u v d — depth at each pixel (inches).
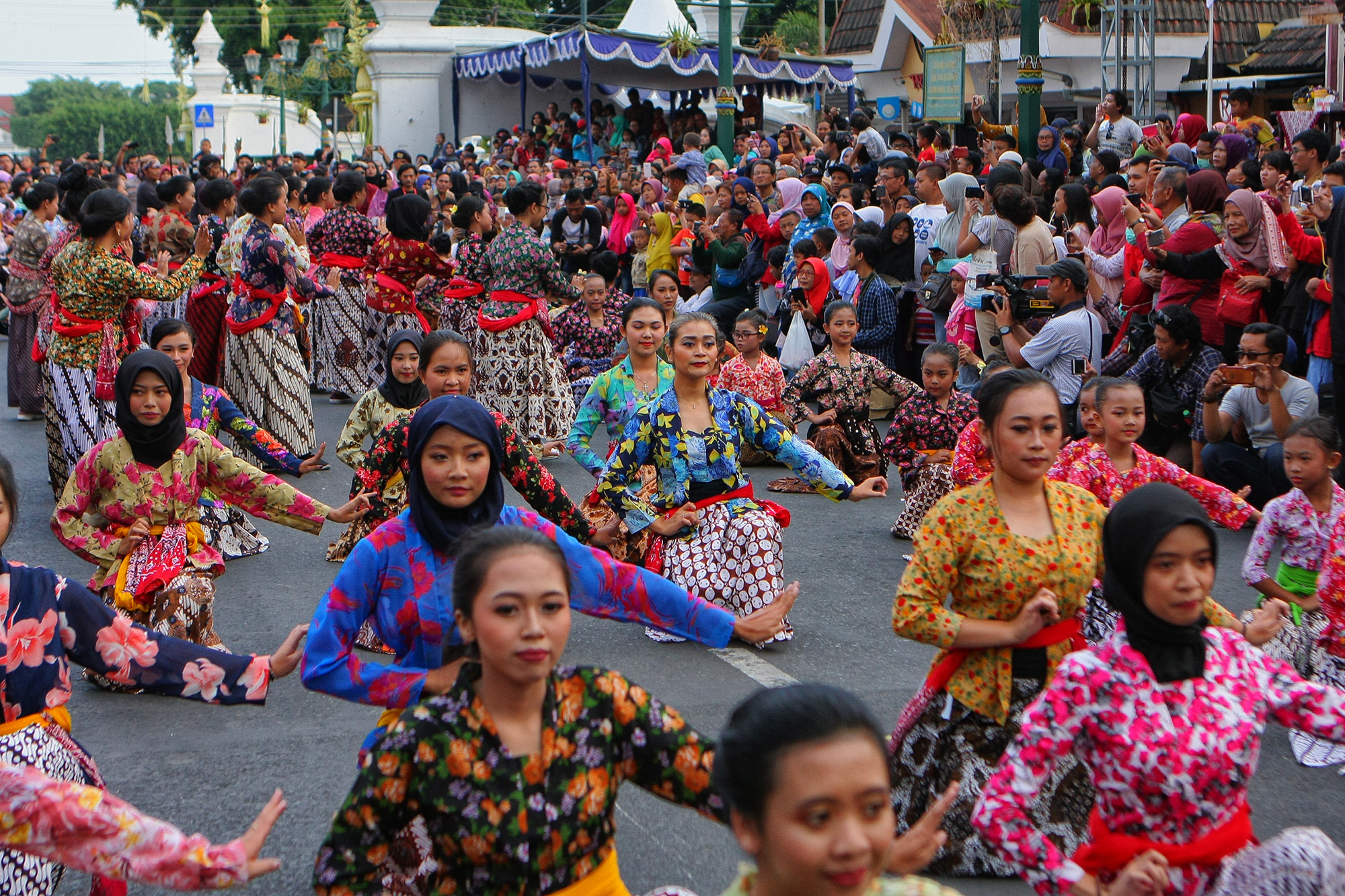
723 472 239.3
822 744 83.7
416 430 142.6
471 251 443.5
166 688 137.3
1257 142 536.1
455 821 104.7
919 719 154.3
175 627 213.0
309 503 217.9
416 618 141.8
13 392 468.4
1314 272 334.6
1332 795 182.1
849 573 286.7
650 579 142.7
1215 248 341.1
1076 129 577.3
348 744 199.5
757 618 141.6
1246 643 123.9
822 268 447.2
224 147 1568.7
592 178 799.7
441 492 141.3
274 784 185.6
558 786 106.0
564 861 106.1
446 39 1144.2
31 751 130.0
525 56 959.6
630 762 109.7
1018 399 147.7
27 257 455.5
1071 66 871.7
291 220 509.7
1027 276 360.2
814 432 357.7
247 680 138.3
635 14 1028.5
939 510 151.9
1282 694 121.3
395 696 135.0
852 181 546.3
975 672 149.6
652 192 627.8
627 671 226.2
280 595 273.4
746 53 887.1
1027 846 116.2
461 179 763.4
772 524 240.4
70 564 302.0
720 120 683.4
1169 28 880.9
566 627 106.3
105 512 219.1
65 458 342.0
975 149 621.3
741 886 92.0
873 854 84.6
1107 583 121.3
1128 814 119.1
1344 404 300.0
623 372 286.7
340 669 135.9
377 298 478.9
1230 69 885.8
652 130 955.3
